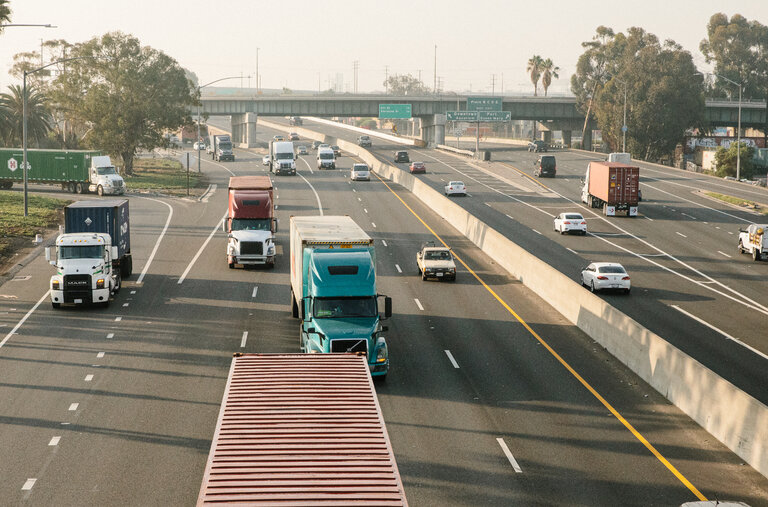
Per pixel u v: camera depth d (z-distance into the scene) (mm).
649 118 156500
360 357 19906
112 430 23109
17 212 66312
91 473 20062
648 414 25297
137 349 31875
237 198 49844
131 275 47156
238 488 12195
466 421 24312
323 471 12828
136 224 67188
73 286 37938
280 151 111688
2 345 32219
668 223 73500
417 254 50969
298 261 32500
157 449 21703
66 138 133625
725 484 20000
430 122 188500
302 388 17141
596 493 19250
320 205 80688
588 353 32406
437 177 113500
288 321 36656
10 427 23312
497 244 53781
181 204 81375
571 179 111688
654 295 44312
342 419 15227
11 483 19422
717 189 100750
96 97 111500
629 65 160375
